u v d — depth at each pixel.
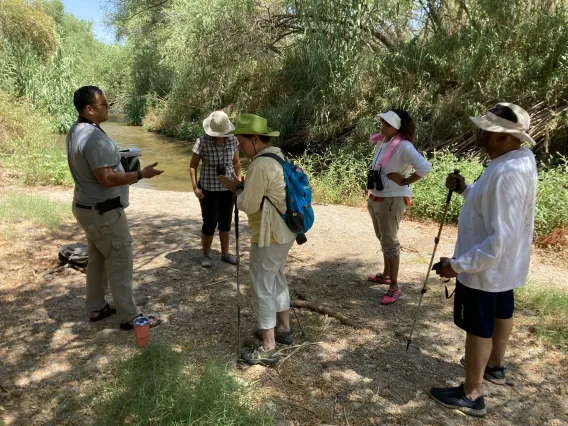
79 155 3.32
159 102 24.25
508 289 2.75
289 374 3.34
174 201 8.70
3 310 4.11
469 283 2.74
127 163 3.77
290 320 4.12
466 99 10.46
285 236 3.22
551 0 10.19
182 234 6.54
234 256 5.52
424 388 3.22
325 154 12.32
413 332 3.96
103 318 4.00
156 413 2.76
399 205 4.25
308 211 3.24
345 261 5.70
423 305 4.48
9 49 16.34
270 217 3.16
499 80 10.02
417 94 11.27
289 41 17.05
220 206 5.14
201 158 4.99
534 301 4.49
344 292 4.76
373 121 11.69
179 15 18.38
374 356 3.59
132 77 26.36
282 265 3.42
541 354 3.66
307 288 4.83
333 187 9.59
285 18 15.98
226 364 3.29
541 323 4.09
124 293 3.72
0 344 3.60
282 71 16.84
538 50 9.95
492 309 2.78
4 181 9.35
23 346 3.58
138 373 3.12
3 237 5.83
